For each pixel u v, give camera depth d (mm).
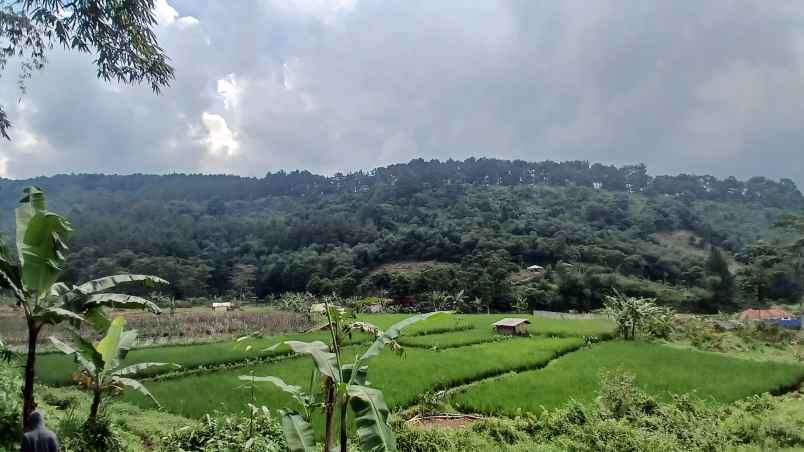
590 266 83250
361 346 35938
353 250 101562
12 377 12008
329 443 7965
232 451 11148
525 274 88625
